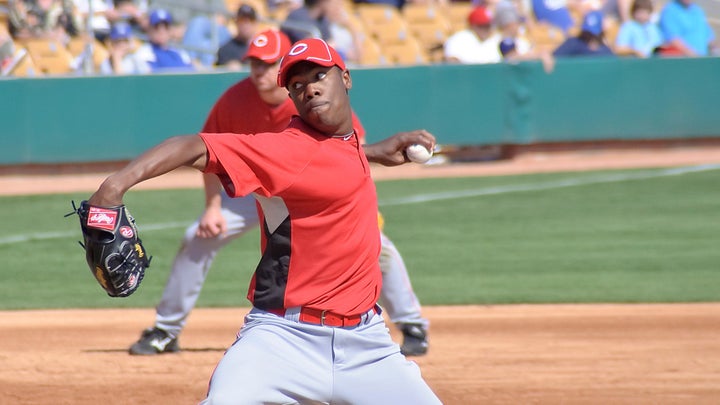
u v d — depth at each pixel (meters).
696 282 34.56
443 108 63.97
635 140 66.31
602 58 65.44
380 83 63.09
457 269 37.56
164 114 61.28
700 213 47.97
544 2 81.12
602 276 35.78
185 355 25.47
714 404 20.80
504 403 20.89
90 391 22.08
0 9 68.31
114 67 62.78
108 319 30.70
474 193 54.69
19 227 47.38
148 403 21.12
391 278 24.64
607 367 23.89
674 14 74.12
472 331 28.09
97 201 11.61
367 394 13.76
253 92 23.28
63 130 60.88
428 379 22.83
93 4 67.62
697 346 26.02
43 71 65.69
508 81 64.50
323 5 66.19
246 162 12.73
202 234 24.45
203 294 34.25
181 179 62.59
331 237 13.45
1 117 60.16
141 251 12.05
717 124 66.94
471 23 67.81
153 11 63.41
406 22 78.25
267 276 13.66
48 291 35.12
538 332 27.88
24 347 26.62
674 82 66.25
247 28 61.62
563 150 66.12
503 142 64.75
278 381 13.26
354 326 13.88
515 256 39.66
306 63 13.15
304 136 13.23
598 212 48.78
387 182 59.19
